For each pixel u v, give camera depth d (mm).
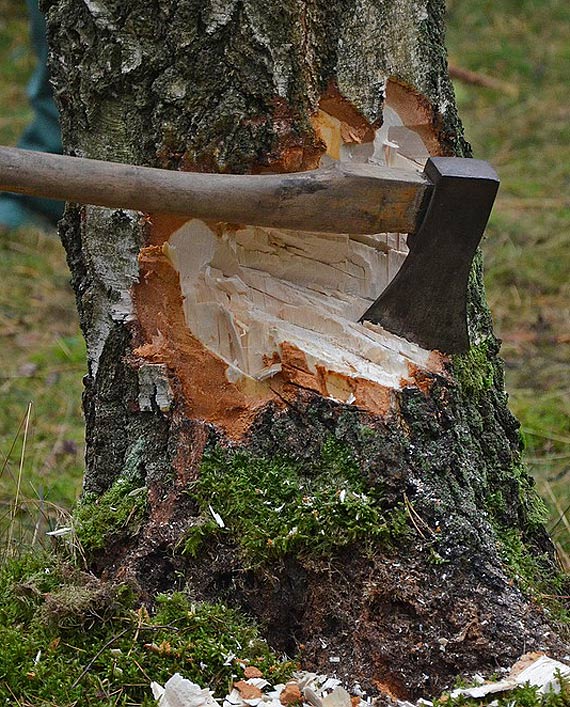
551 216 10133
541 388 7172
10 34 15547
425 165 3713
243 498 3773
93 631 3670
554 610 3807
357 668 3568
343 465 3736
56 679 3520
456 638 3527
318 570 3656
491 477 4133
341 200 3525
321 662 3633
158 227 3854
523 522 4215
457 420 3924
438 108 3969
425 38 3906
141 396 3949
